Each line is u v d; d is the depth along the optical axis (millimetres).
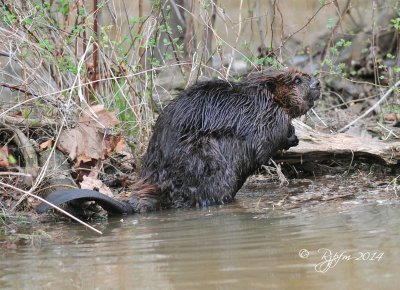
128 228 9086
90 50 12977
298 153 11664
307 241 7809
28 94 11406
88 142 11039
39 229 9234
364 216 8867
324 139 11828
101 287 6684
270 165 12156
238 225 8828
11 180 10492
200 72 13250
